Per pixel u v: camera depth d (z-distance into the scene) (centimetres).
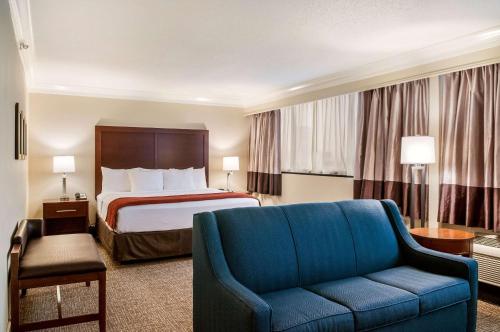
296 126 607
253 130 690
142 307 291
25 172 453
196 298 224
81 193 569
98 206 541
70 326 258
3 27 207
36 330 248
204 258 212
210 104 684
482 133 337
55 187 558
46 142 552
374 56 404
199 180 632
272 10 283
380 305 197
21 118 341
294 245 236
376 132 437
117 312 281
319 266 240
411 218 369
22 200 385
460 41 341
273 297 206
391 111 420
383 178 430
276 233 233
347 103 514
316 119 566
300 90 562
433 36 338
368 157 445
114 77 516
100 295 243
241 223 227
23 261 242
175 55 406
